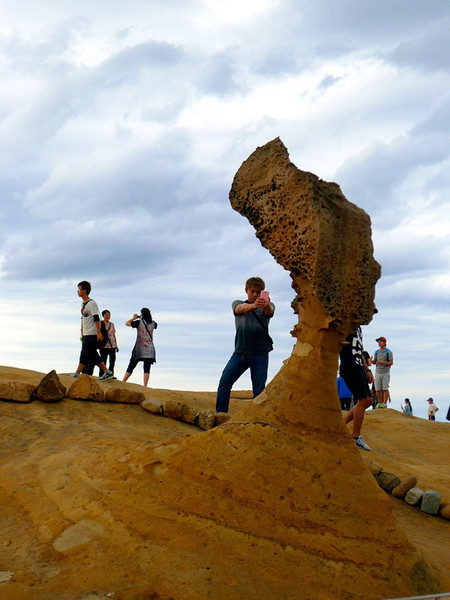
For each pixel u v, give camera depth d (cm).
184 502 301
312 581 265
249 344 591
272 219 348
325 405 328
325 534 288
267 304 571
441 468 713
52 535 301
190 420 656
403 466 610
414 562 295
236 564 267
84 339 873
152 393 813
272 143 364
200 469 316
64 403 631
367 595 266
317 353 332
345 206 340
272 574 265
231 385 622
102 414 623
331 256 325
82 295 880
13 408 587
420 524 462
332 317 325
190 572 259
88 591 245
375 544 292
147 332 1000
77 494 337
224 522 289
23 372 786
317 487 305
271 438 320
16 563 274
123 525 294
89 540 290
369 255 340
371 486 313
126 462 348
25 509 340
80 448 437
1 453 468
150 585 251
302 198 333
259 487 303
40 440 503
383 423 962
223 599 245
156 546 276
